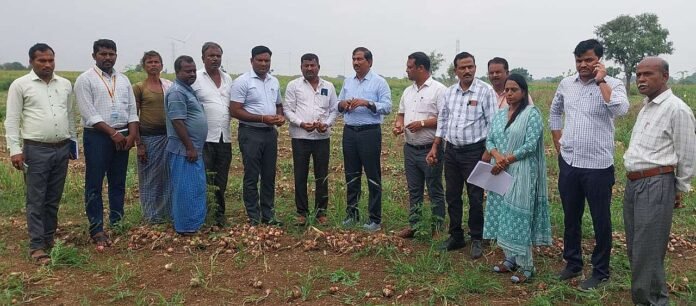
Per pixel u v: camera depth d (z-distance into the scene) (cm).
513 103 491
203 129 602
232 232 599
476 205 552
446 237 603
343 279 488
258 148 636
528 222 484
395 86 3909
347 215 667
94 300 447
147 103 636
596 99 456
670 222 416
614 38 4997
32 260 529
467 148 546
